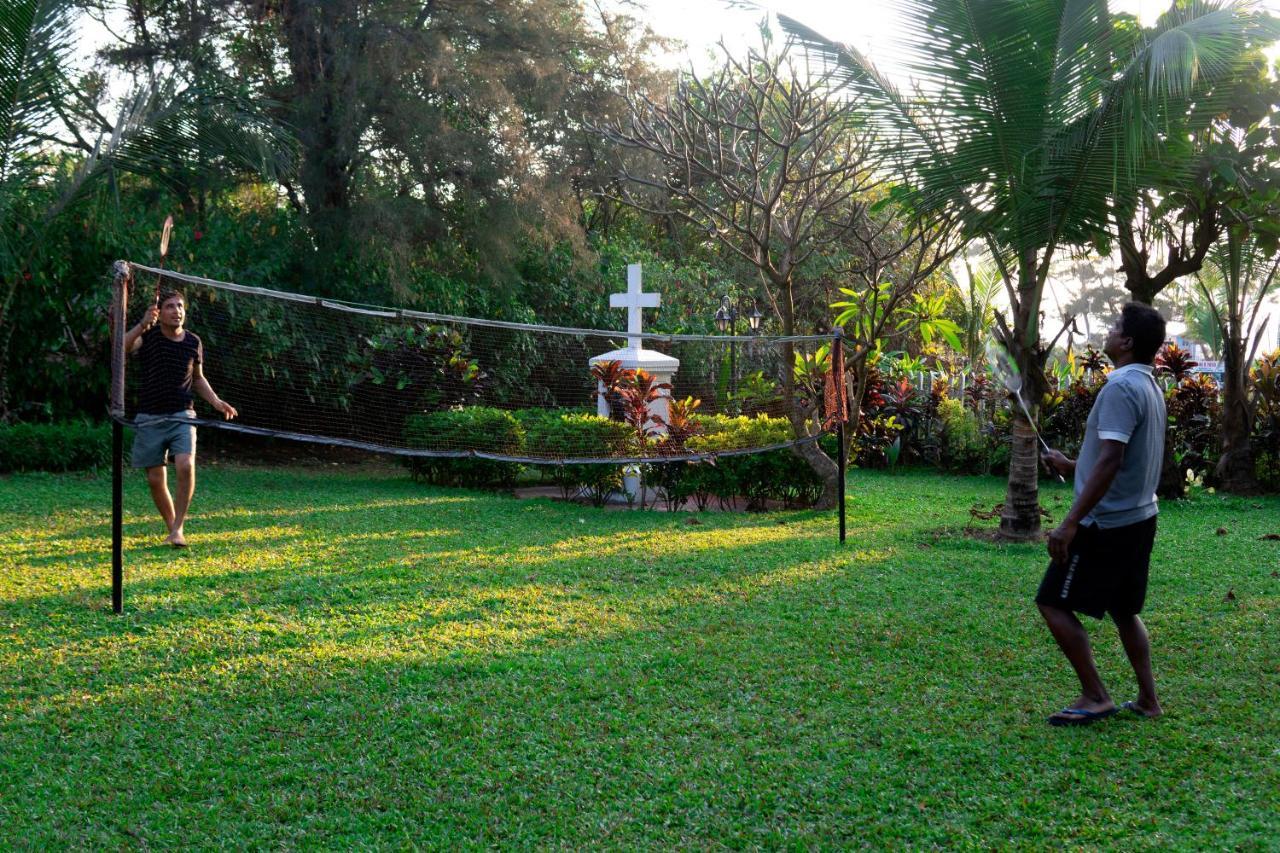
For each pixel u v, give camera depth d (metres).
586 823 3.05
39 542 6.82
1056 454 4.17
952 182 7.55
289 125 12.67
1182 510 9.66
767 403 10.15
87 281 11.00
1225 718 3.91
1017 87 7.04
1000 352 4.55
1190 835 2.96
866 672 4.46
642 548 7.21
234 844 2.91
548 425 9.91
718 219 9.95
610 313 16.06
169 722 3.78
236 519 8.00
